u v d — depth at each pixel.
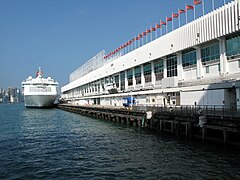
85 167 20.27
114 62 69.94
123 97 61.69
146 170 18.91
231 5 30.39
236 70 31.30
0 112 98.81
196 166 19.31
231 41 31.92
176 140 28.94
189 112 28.78
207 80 34.69
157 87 48.34
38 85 105.94
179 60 42.09
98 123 51.53
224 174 17.41
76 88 133.25
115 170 19.22
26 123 54.53
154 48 48.31
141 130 38.38
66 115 76.38
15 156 24.38
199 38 35.72
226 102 29.69
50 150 26.75
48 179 17.80
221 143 24.44
